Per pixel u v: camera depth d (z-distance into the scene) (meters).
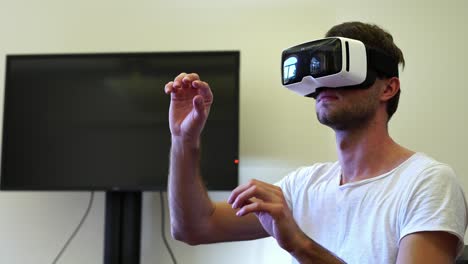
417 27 2.01
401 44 2.01
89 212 2.12
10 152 2.03
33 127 2.02
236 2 2.12
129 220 1.96
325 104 1.02
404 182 0.97
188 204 1.14
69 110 2.02
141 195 2.00
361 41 1.04
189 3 2.15
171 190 1.15
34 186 2.00
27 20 2.22
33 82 2.04
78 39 2.19
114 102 2.00
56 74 2.04
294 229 0.88
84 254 2.09
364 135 1.05
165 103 1.97
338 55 0.96
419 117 1.97
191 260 2.05
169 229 2.07
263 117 2.06
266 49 2.09
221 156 1.91
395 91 1.07
